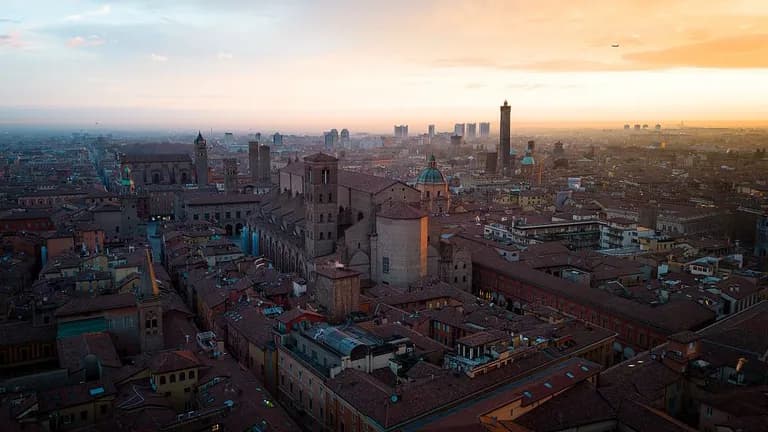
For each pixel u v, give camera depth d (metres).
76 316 145.88
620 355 163.25
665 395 118.25
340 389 108.88
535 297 192.88
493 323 144.62
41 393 109.25
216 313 167.75
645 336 156.00
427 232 196.25
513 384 111.38
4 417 95.19
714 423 107.25
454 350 126.94
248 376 124.50
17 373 134.12
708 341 138.88
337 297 152.88
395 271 191.12
